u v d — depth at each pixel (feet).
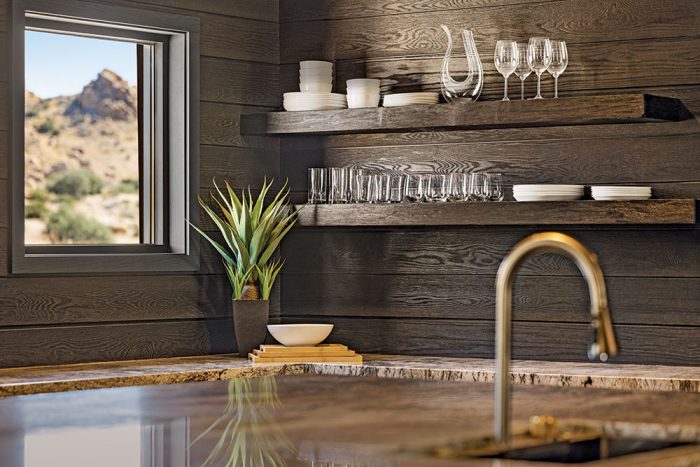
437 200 14.49
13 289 13.73
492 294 14.96
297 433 6.59
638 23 14.19
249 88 15.93
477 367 13.71
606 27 14.37
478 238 15.05
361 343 15.75
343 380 9.59
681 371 13.25
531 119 13.80
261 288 15.10
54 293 14.08
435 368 13.56
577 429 7.00
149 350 14.90
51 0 13.94
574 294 14.48
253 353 14.69
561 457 6.73
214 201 15.57
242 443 6.23
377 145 15.71
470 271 15.08
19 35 13.67
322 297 15.96
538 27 14.78
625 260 14.25
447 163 15.31
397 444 6.17
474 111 14.11
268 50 16.16
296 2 16.17
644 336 14.14
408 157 15.55
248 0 15.94
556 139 14.67
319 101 15.20
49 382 12.13
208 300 15.49
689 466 6.00
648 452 6.59
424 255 15.37
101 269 14.43
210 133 15.55
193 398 8.37
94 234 18.76
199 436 6.49
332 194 15.01
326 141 15.98
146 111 15.66
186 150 15.33
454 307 15.17
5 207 13.62
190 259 15.25
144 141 15.69
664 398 8.31
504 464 5.52
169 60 15.55
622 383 12.53
